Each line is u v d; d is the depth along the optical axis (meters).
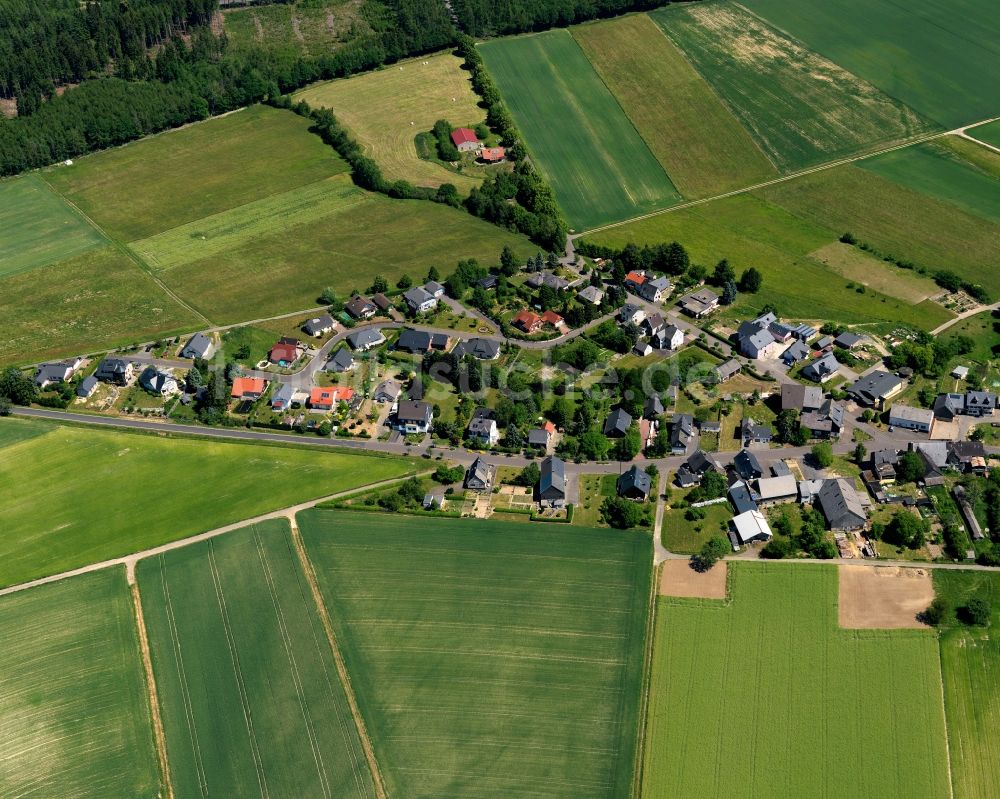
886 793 121.75
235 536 162.00
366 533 161.62
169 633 146.62
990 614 142.25
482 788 124.38
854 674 135.25
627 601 147.62
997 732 128.00
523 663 139.38
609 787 123.69
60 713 136.50
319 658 141.75
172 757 130.50
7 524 166.88
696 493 164.25
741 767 125.06
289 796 125.06
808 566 151.38
